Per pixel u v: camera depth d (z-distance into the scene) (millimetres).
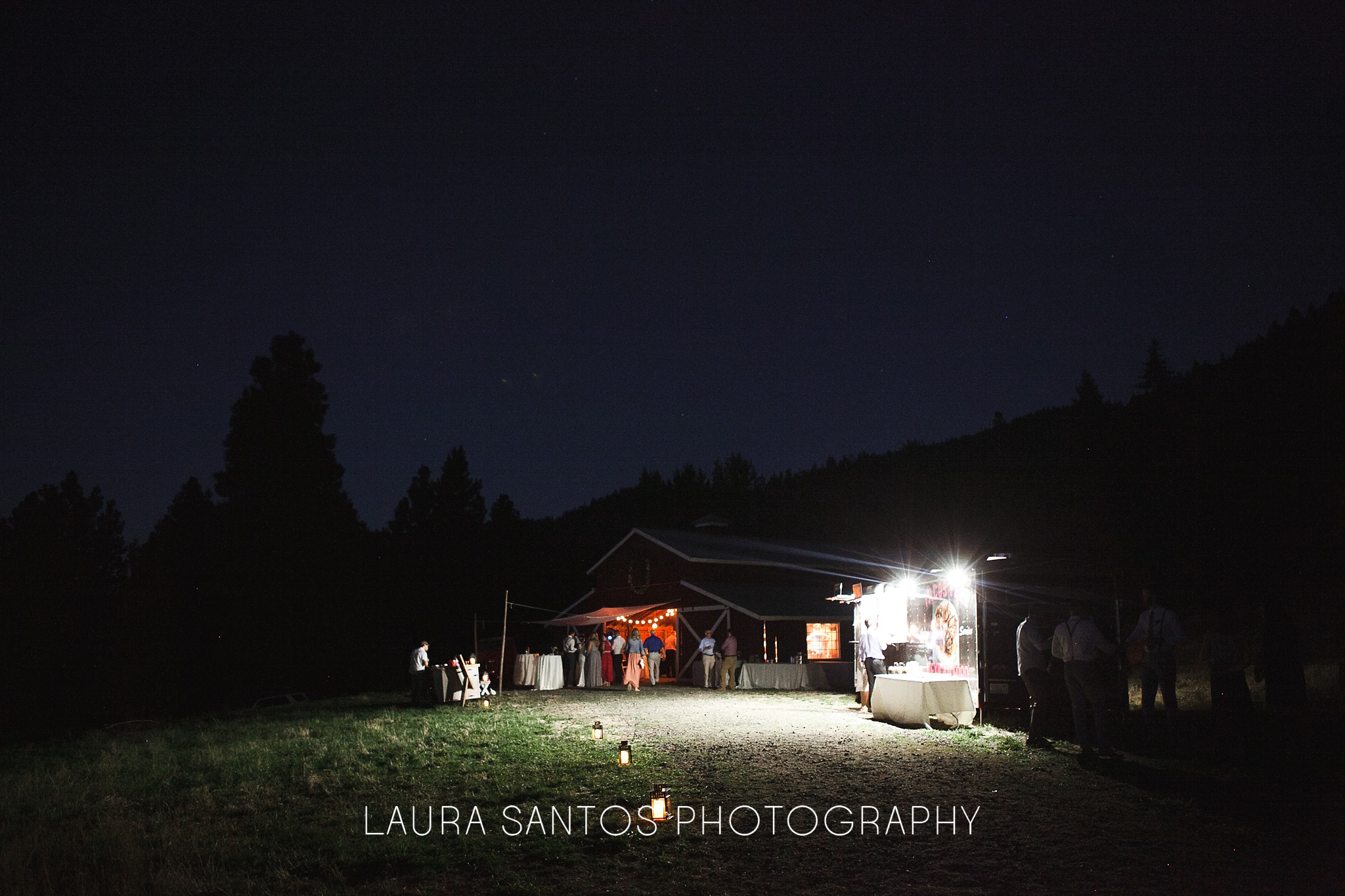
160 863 7586
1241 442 34406
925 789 9227
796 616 28297
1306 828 7547
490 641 36625
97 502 49188
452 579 48375
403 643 47594
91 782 11547
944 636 16344
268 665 38625
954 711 13648
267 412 41344
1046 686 11719
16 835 8602
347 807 9219
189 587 38875
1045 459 56000
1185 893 6180
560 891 6496
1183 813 8031
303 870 7234
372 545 46000
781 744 12273
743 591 30688
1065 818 7988
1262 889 6207
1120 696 14516
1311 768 9781
